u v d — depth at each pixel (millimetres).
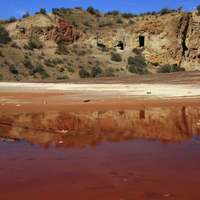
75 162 3355
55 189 2461
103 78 48188
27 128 6227
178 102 12352
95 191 2406
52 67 70188
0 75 60000
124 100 13422
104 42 89688
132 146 4312
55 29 85062
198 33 84938
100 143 4582
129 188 2482
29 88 26203
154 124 6762
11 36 80062
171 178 2762
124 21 98375
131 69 74625
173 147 4227
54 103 12258
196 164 3264
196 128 6117
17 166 3205
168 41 80312
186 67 79875
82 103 12172
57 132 5602
